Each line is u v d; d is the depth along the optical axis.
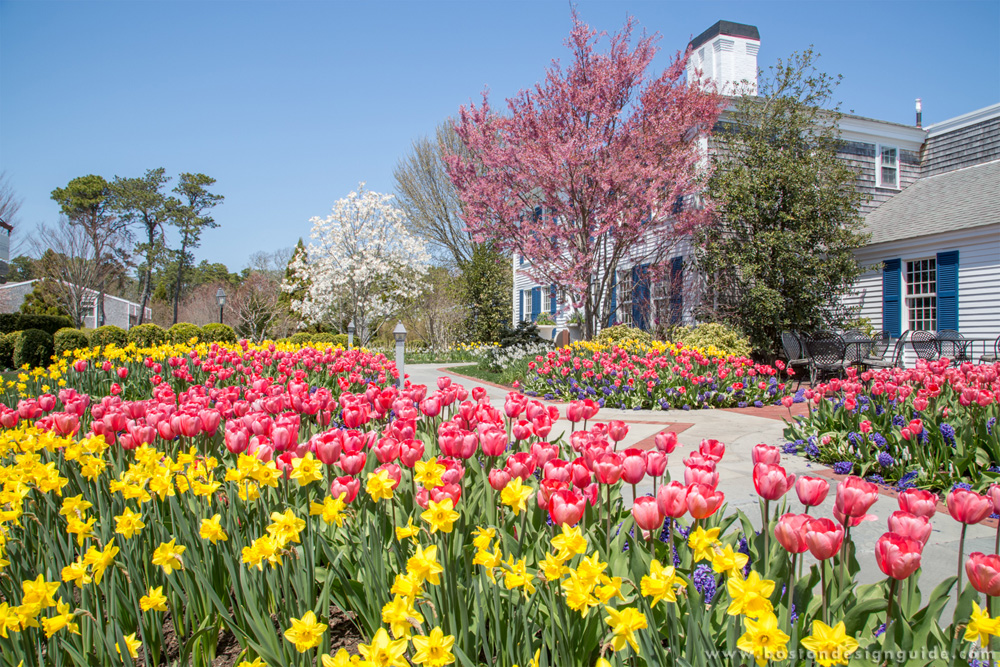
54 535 2.42
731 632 1.53
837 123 15.48
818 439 5.47
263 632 1.85
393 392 3.53
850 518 1.65
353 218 26.95
